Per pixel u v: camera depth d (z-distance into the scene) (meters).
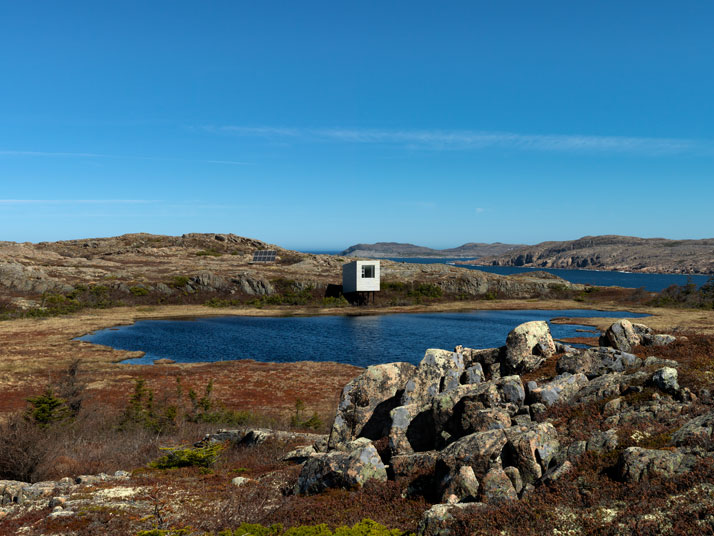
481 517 10.12
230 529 12.46
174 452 21.23
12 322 94.56
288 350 71.00
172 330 89.75
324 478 14.53
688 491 9.19
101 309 115.25
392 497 13.05
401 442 16.06
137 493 16.12
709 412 12.15
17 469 19.62
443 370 19.53
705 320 88.25
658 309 116.25
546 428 12.74
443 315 112.19
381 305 130.38
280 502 14.42
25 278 124.12
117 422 32.81
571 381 16.31
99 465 22.22
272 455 21.83
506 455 12.36
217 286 136.50
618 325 20.56
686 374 15.16
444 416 15.62
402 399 19.11
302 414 37.78
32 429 21.52
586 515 9.43
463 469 12.02
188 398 42.59
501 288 149.38
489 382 16.31
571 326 89.94
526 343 20.39
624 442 11.70
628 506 9.36
